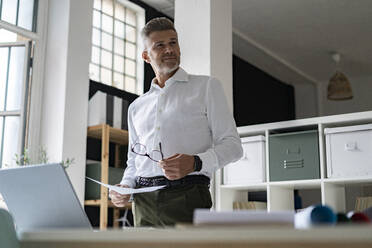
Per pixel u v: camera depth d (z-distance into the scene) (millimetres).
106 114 4430
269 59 7305
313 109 8312
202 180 2010
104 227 4137
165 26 2152
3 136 3922
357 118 3418
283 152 3721
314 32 6535
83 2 4207
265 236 753
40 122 4000
